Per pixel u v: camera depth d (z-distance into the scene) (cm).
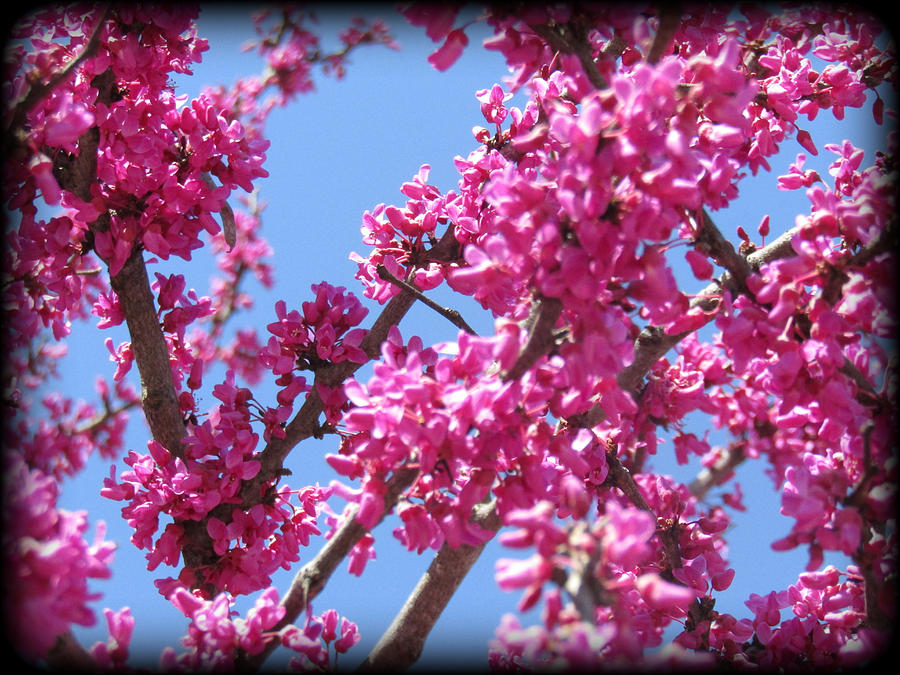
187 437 360
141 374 375
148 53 348
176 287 377
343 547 291
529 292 267
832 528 253
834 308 274
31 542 221
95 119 336
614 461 375
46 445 322
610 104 242
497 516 317
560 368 252
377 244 383
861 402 275
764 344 274
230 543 357
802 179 356
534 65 287
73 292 354
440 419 237
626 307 258
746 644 361
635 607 332
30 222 327
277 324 369
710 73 254
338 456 264
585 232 234
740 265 282
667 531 380
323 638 307
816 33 388
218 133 352
